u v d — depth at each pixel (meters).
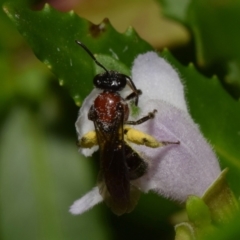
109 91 0.06
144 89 0.06
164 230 0.08
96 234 0.08
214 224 0.06
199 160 0.06
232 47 0.07
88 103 0.06
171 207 0.08
